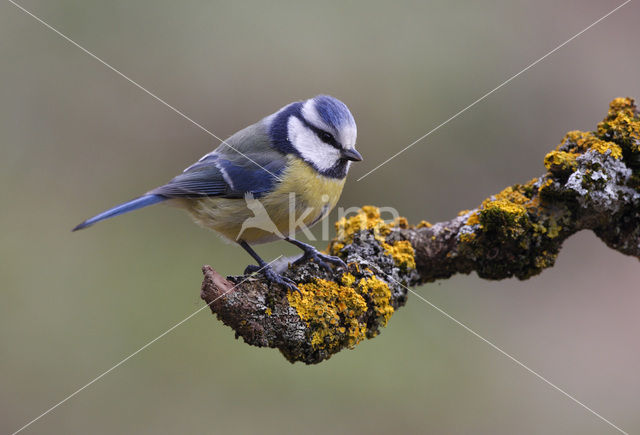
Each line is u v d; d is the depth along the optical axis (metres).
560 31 11.59
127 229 11.45
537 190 6.21
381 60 11.79
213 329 9.91
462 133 11.46
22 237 10.80
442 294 10.54
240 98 12.04
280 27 12.09
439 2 11.84
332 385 9.12
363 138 11.48
